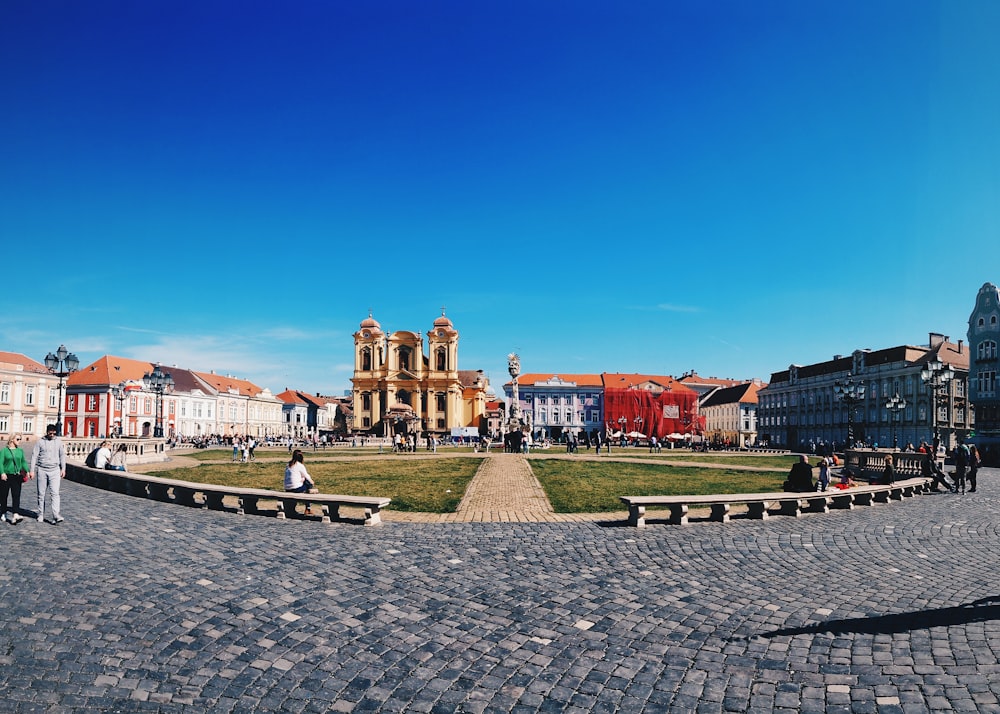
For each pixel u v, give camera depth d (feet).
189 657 23.06
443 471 106.01
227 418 399.44
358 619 27.58
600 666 23.17
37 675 20.88
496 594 31.60
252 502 54.44
